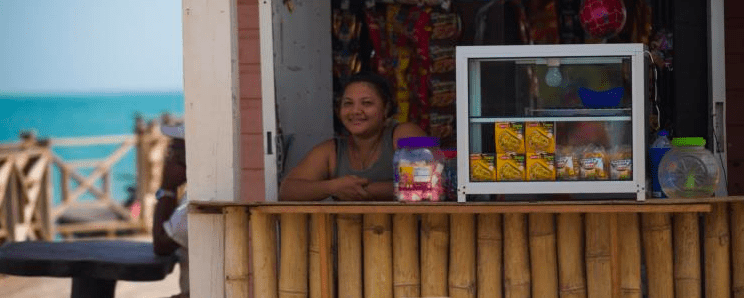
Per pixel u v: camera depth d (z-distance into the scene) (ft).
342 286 13.82
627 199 13.11
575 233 13.58
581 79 13.05
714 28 14.30
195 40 14.23
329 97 16.97
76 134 200.75
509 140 12.97
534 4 16.65
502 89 13.03
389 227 13.70
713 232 13.76
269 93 14.60
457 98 12.92
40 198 33.30
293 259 13.89
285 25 15.43
